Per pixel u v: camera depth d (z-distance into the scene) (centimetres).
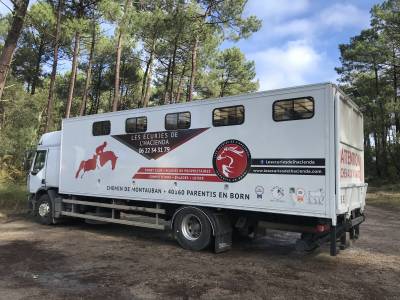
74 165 1162
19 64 3438
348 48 3700
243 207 800
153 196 959
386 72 3653
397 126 3488
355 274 711
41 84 3656
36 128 2386
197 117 884
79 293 595
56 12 2166
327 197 700
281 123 758
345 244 778
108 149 1070
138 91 4181
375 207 1978
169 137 933
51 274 692
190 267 745
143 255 839
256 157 787
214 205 846
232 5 2397
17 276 678
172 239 1021
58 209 1218
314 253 871
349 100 817
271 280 669
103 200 1137
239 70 4381
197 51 2856
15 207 1520
